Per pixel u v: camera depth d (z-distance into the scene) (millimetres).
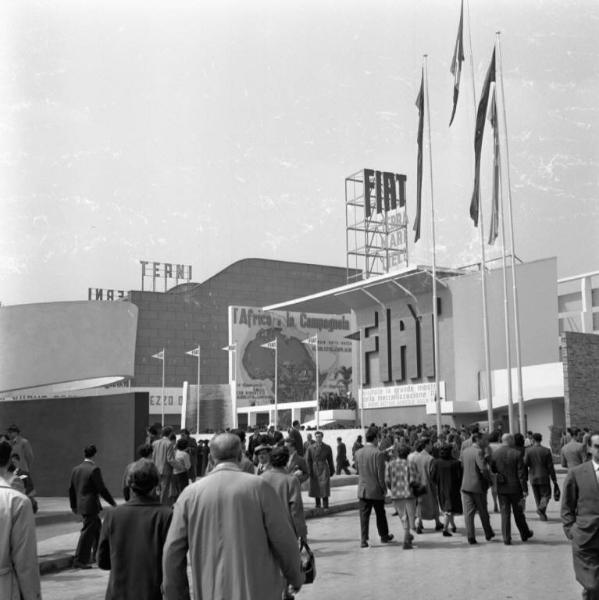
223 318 123312
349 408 69750
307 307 85625
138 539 5457
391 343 69312
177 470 16688
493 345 59031
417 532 16234
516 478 14055
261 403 93812
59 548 14195
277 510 4711
